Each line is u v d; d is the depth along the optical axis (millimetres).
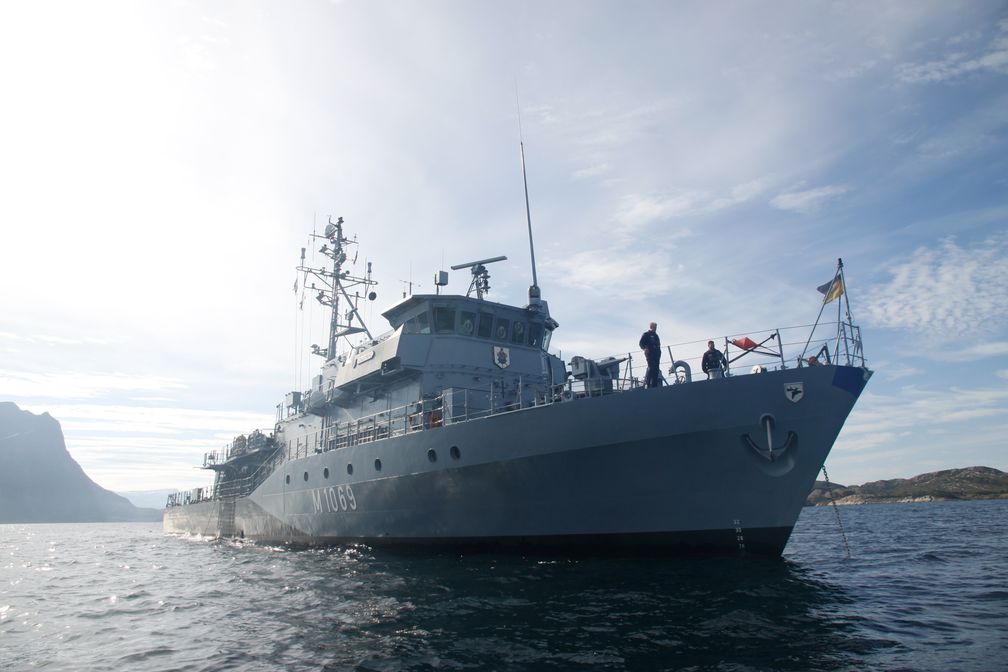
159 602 16781
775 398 14703
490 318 23453
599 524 16375
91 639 12633
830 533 32344
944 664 8242
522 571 16156
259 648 10898
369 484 22125
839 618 10867
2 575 26109
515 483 17516
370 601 14219
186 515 48969
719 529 15180
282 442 35219
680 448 15250
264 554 27672
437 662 9430
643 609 11672
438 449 19266
